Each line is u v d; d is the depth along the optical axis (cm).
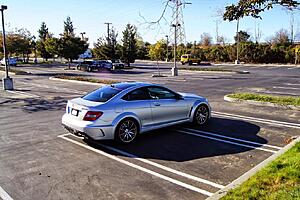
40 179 537
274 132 823
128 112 720
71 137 802
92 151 684
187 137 784
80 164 605
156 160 623
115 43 4744
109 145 724
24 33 5941
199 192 480
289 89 1844
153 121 776
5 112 1173
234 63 5662
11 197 473
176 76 2925
